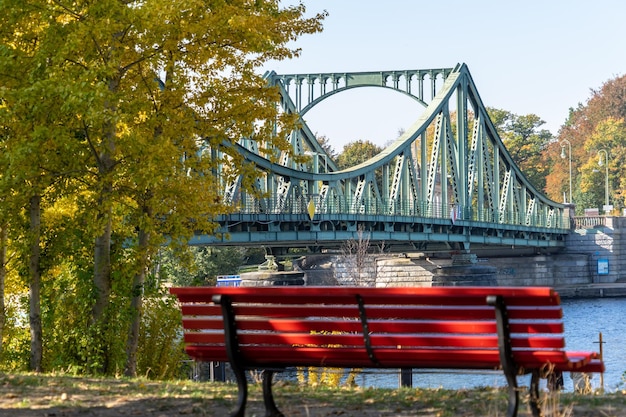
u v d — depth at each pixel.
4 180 20.23
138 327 23.92
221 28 21.64
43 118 20.61
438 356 10.12
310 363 10.64
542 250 131.88
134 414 10.59
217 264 100.94
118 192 21.91
